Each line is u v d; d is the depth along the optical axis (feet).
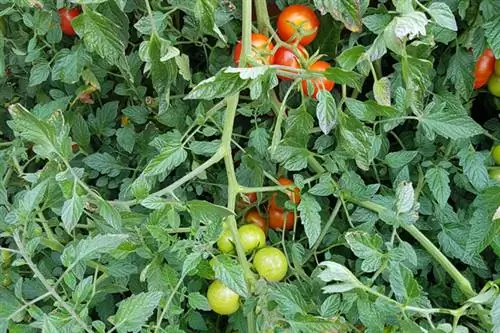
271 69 3.08
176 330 3.26
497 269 4.11
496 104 4.43
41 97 4.80
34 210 3.49
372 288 3.33
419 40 3.56
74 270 3.27
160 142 3.87
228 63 4.15
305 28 3.61
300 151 3.65
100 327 3.07
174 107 4.20
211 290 3.64
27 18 3.98
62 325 3.04
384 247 4.08
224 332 4.57
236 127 4.47
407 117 3.59
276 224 4.16
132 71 4.18
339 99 4.21
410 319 3.34
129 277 3.94
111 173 4.36
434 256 3.72
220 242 3.63
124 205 3.51
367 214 3.77
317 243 3.96
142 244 3.49
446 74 4.02
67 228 3.10
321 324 3.20
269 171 4.02
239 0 3.88
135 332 3.18
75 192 3.15
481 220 3.51
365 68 3.49
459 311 3.20
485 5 3.65
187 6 3.53
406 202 3.52
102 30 3.29
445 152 4.03
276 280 3.66
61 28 4.25
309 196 3.65
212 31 3.52
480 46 3.81
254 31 3.75
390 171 4.03
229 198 3.57
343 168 3.76
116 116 4.66
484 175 3.76
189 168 4.31
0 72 4.12
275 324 3.30
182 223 4.17
